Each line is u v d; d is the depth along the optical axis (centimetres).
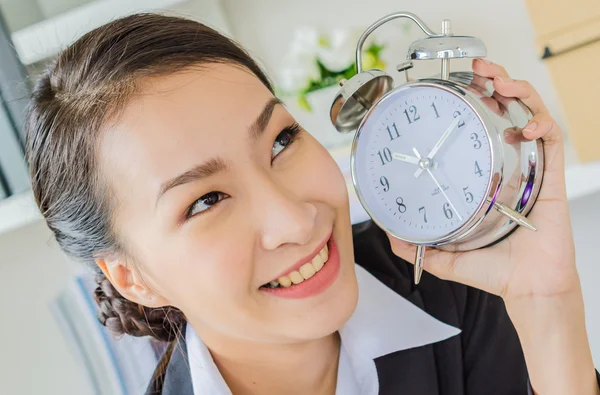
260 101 49
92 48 51
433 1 82
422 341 62
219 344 58
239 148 48
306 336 52
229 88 48
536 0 70
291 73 81
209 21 82
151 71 48
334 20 84
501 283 54
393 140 49
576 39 70
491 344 63
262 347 57
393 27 83
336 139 82
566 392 53
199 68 48
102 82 49
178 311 62
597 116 71
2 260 86
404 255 56
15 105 72
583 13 69
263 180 48
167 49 49
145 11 73
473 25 83
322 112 81
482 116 46
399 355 62
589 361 53
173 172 47
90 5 73
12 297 88
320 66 80
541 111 50
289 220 48
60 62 53
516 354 62
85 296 79
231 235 49
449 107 47
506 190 48
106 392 79
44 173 55
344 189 53
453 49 45
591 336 83
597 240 81
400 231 50
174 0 73
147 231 50
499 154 46
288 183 51
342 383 61
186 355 63
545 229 52
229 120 47
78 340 79
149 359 78
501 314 63
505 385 63
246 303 50
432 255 55
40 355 89
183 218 48
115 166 49
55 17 73
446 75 48
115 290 62
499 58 83
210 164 47
